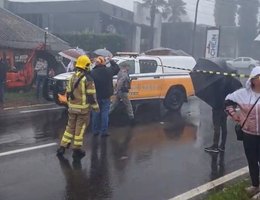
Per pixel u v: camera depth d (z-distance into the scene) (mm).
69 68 15523
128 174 6777
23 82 17797
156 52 19125
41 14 38375
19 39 19922
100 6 37375
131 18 42375
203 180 6559
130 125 10898
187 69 12664
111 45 35562
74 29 38969
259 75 5375
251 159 5703
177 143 9008
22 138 9109
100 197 5758
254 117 5496
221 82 7980
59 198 5688
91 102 7656
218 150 8344
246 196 5551
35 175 6605
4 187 6051
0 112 12609
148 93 12938
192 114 13062
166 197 5793
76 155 7699
